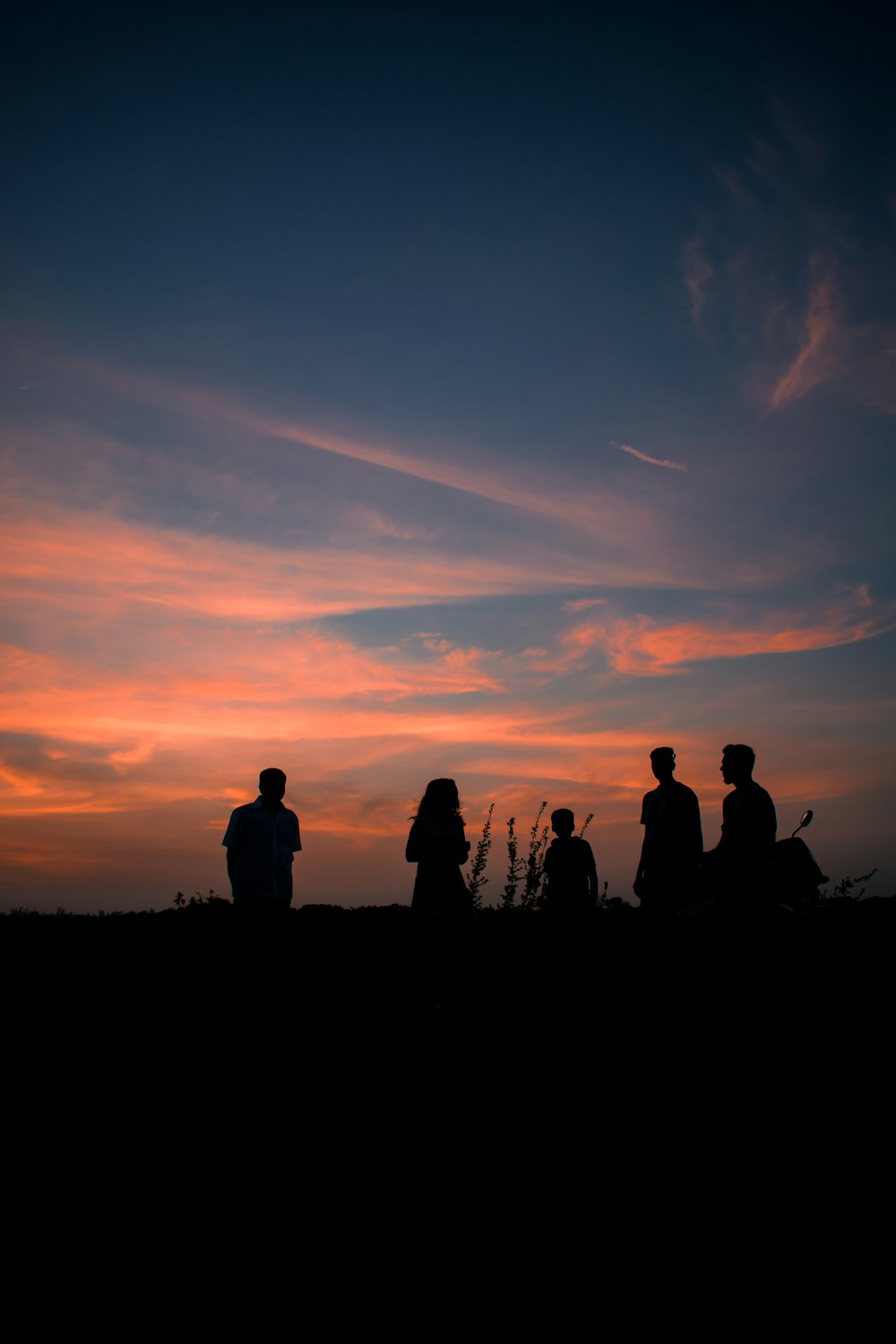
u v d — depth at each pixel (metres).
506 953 9.59
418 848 7.99
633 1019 7.09
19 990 9.31
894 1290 3.41
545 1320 3.31
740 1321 3.28
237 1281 3.61
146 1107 5.69
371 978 9.56
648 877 9.20
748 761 7.92
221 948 11.41
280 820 9.45
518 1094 5.71
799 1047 6.15
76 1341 3.19
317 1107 5.64
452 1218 4.12
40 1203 4.32
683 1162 4.60
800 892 7.66
